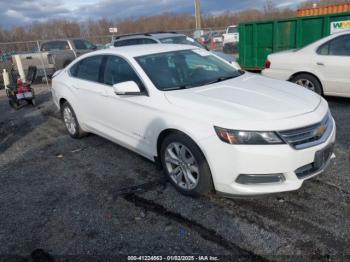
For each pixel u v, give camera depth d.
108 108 4.49
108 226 3.17
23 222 3.34
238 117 3.05
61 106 5.85
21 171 4.62
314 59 6.52
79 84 5.13
